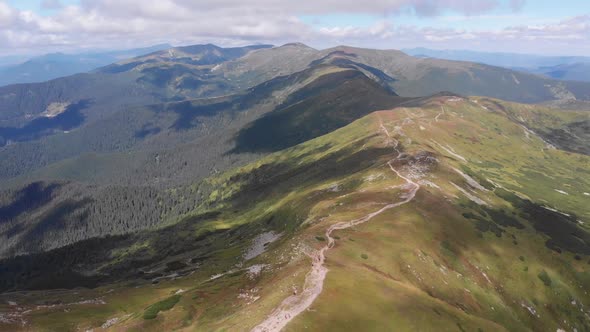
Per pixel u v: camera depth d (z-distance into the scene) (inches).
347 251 2994.6
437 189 5349.4
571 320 3659.0
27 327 2642.7
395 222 3853.3
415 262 3137.3
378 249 3139.8
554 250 4532.5
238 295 2475.4
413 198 4712.1
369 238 3341.5
